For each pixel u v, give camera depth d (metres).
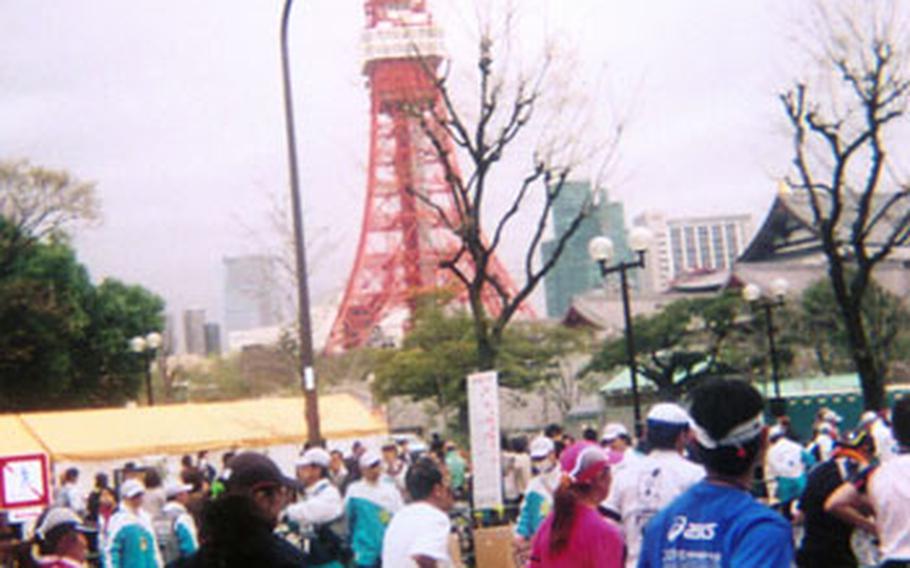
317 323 72.44
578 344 55.62
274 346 64.62
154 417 34.00
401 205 68.75
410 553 7.45
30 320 53.81
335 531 11.52
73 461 31.53
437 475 7.71
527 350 54.06
